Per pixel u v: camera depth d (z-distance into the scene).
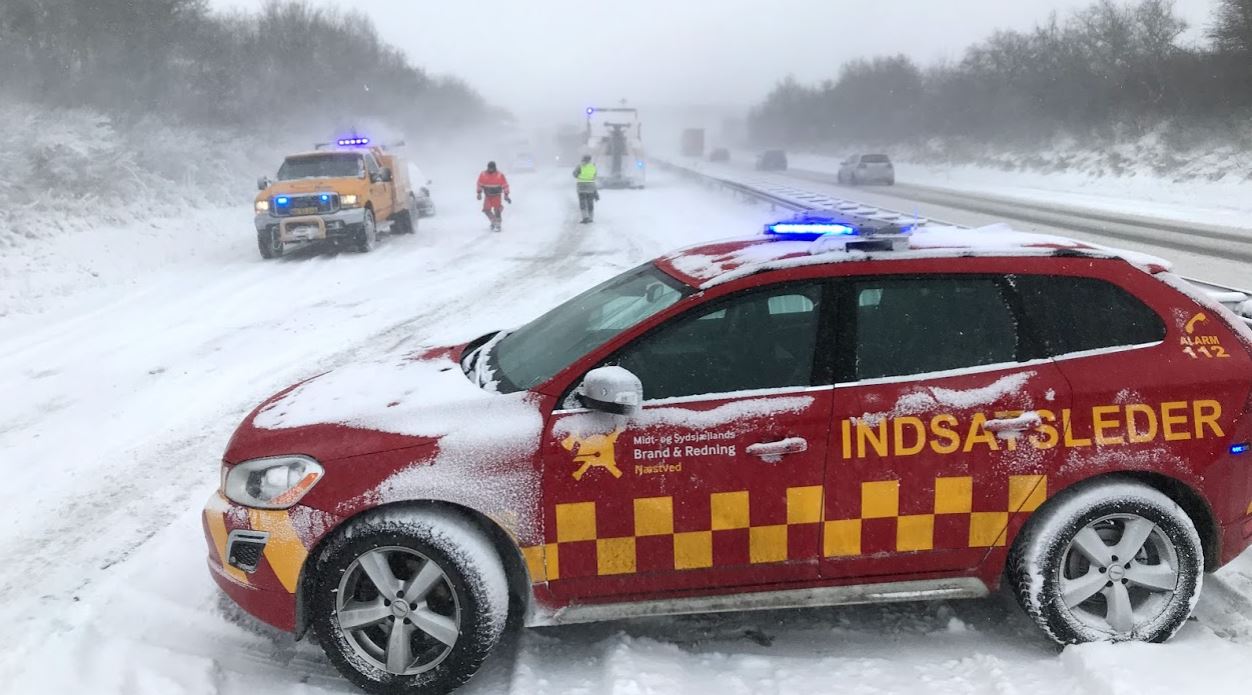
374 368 3.77
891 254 3.21
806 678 3.10
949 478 3.03
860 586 3.13
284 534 2.99
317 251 15.95
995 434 3.03
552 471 2.98
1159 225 18.66
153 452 5.65
